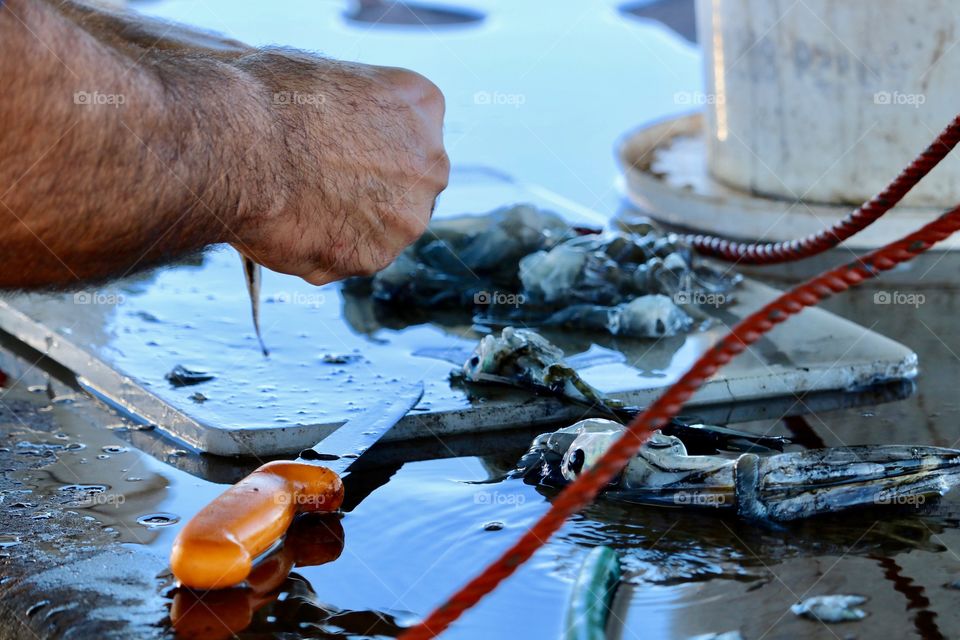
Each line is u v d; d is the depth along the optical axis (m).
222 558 0.77
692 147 2.08
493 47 3.72
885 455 0.89
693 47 3.74
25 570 0.81
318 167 0.91
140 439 1.09
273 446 1.04
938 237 0.62
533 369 1.14
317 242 0.94
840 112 1.56
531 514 0.89
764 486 0.87
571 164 2.40
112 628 0.73
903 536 0.83
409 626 0.73
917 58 1.50
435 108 1.01
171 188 0.81
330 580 0.79
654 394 1.13
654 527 0.86
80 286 0.87
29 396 1.21
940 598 0.74
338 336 1.33
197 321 1.38
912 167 1.17
